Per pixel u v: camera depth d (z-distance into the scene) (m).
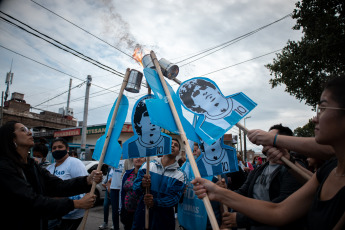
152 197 2.63
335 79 1.04
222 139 2.17
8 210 1.62
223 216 1.56
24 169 1.89
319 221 1.00
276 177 1.94
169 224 2.69
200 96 1.99
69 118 30.94
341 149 1.00
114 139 2.16
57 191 2.26
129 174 3.85
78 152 13.61
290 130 2.17
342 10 7.94
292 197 1.24
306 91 8.84
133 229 2.79
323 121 1.03
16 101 26.62
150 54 1.99
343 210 0.92
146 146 2.35
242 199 1.26
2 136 1.80
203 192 1.32
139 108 2.39
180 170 2.89
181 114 1.96
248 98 1.87
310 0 8.27
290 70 9.05
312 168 2.90
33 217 1.77
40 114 28.61
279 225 1.20
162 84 1.85
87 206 1.89
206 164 2.13
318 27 8.08
